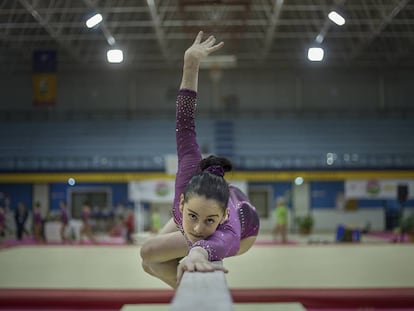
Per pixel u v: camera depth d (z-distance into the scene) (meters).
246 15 23.75
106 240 24.48
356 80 33.47
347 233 21.70
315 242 20.88
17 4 25.47
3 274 10.20
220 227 2.19
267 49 29.27
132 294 7.64
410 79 33.31
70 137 31.58
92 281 9.12
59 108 33.28
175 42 30.94
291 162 30.33
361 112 32.97
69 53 29.70
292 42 31.36
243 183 27.81
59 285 8.61
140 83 33.50
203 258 1.77
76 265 11.95
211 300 1.21
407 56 31.55
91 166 29.80
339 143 31.48
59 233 24.62
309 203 30.66
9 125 31.89
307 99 33.41
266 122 32.56
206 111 32.91
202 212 2.05
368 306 7.62
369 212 30.41
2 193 29.97
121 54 15.80
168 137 31.73
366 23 26.11
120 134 31.77
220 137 31.58
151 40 31.48
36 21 27.44
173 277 2.87
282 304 6.89
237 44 29.08
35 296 7.63
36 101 23.58
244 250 2.92
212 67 29.28
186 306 1.15
